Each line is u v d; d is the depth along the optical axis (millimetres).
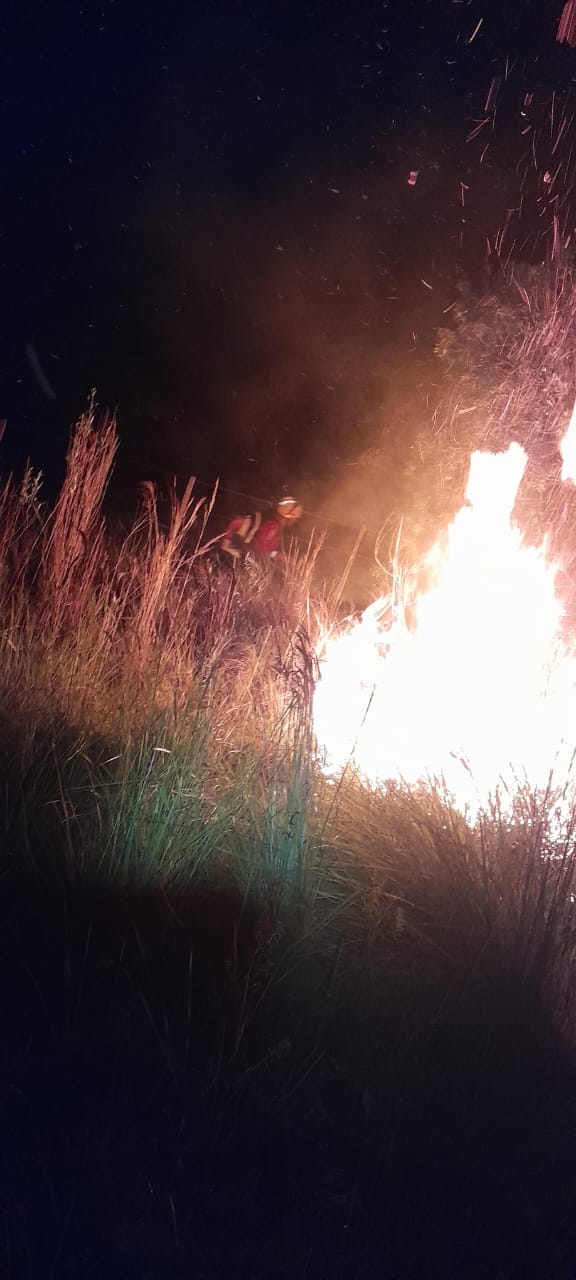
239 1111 2924
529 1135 2938
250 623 5316
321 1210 2697
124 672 4820
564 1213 2783
